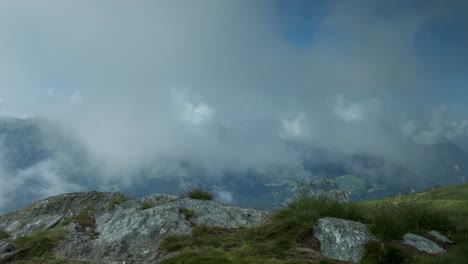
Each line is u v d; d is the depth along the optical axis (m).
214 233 12.80
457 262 9.19
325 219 12.12
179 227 12.75
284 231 11.98
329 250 10.76
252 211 15.22
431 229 12.88
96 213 16.55
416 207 13.64
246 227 13.75
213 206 15.31
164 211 13.81
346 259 10.34
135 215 13.94
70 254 11.84
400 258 9.91
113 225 13.81
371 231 11.67
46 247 12.25
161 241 11.87
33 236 12.94
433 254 10.60
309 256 10.40
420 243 11.18
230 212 14.93
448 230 12.76
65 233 13.41
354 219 13.16
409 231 12.40
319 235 11.42
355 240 10.96
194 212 14.54
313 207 13.15
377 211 13.28
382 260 9.95
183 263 9.66
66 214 17.28
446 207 14.37
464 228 12.57
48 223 15.83
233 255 10.14
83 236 13.20
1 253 11.74
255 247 10.98
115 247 11.88
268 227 12.53
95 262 11.13
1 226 17.33
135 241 12.20
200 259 9.65
